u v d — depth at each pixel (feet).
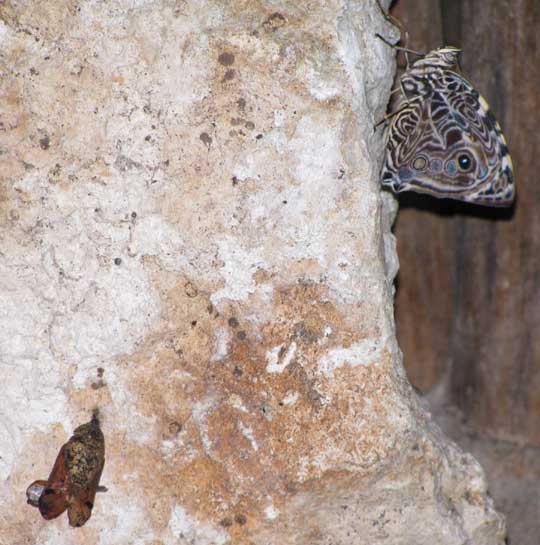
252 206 2.15
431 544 2.19
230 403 2.18
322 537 2.19
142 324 2.16
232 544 2.19
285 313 2.16
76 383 2.17
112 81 2.14
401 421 2.16
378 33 2.17
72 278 2.15
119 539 2.19
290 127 2.13
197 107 2.14
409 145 2.19
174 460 2.19
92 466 2.15
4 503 2.18
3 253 2.15
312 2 2.14
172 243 2.15
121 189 2.15
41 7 2.14
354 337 2.16
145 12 2.14
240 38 2.13
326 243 2.15
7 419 2.18
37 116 2.15
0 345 2.16
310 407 2.16
